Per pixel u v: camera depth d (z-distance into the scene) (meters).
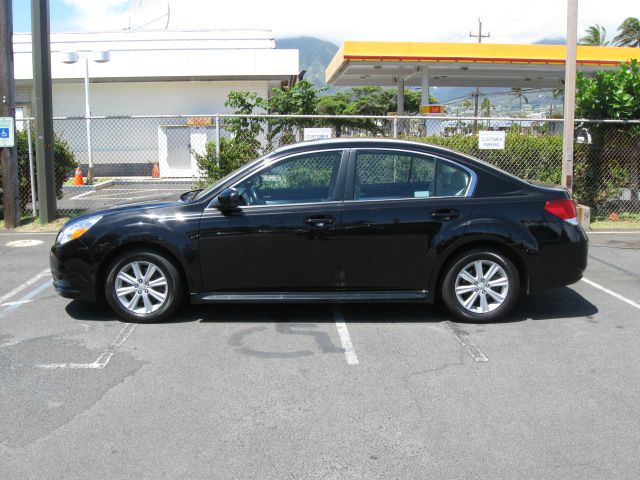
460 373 4.61
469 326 5.71
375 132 12.61
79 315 6.07
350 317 5.98
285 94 13.20
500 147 11.59
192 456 3.46
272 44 24.77
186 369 4.71
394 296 5.68
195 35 24.64
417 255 5.61
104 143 24.72
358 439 3.64
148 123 24.72
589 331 5.58
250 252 5.60
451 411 3.99
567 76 10.75
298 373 4.62
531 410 4.01
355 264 5.62
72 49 23.83
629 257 8.70
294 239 5.57
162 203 5.85
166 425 3.82
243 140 11.65
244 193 5.73
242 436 3.68
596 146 11.83
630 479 3.22
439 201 5.63
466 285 5.73
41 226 11.34
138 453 3.50
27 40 23.67
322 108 34.53
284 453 3.49
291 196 5.75
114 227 5.66
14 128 11.11
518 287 5.73
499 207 5.64
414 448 3.54
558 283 5.74
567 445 3.56
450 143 11.68
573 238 5.71
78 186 19.02
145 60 23.86
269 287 5.68
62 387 4.38
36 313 6.16
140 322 5.79
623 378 4.52
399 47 20.95
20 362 4.86
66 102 24.80
